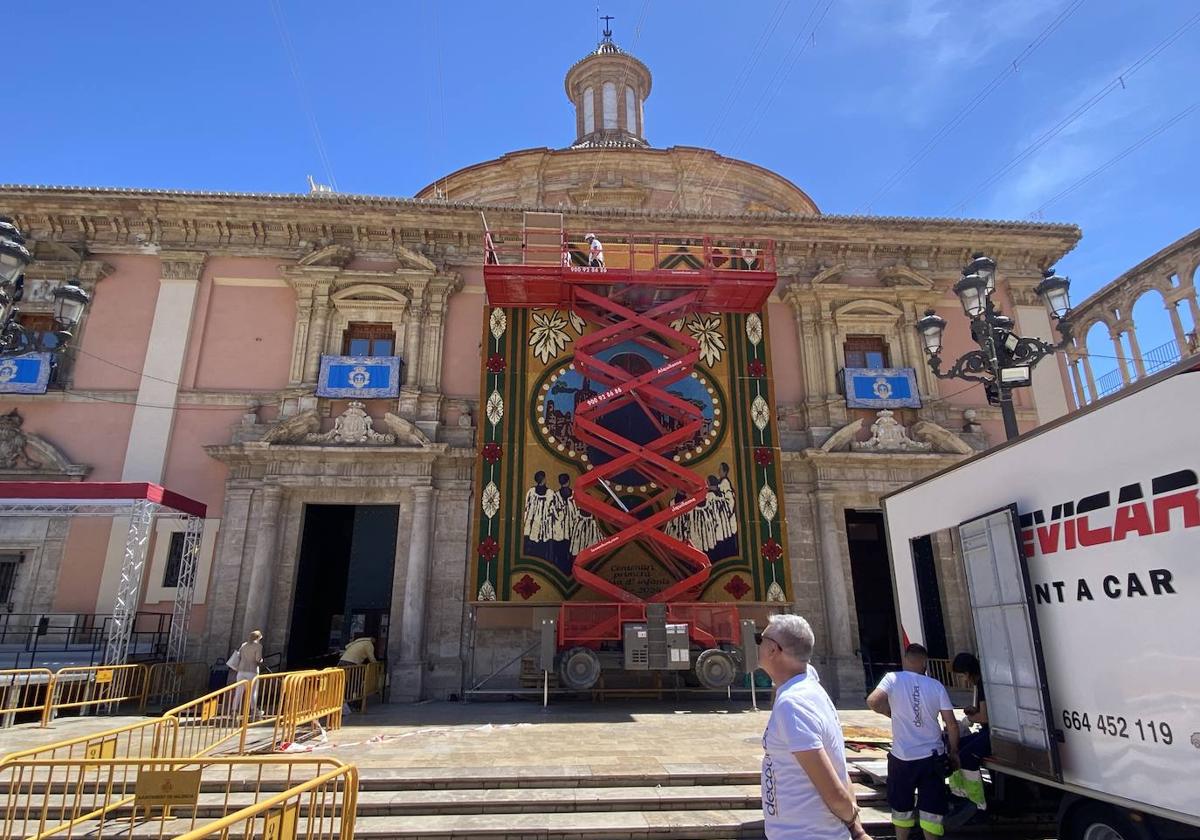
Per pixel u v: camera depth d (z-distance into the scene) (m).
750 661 13.52
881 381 18.11
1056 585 5.46
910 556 7.88
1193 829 4.59
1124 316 16.64
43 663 13.59
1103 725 4.90
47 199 17.41
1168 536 4.48
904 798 5.72
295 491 16.22
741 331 17.56
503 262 18.59
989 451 6.42
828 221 19.02
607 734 10.34
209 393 16.95
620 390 15.51
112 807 6.52
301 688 9.65
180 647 14.66
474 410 17.39
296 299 17.84
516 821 6.71
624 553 15.50
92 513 14.26
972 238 19.34
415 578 15.55
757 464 16.53
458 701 14.66
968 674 6.70
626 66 28.17
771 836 3.14
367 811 6.92
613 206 22.80
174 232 18.17
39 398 16.56
